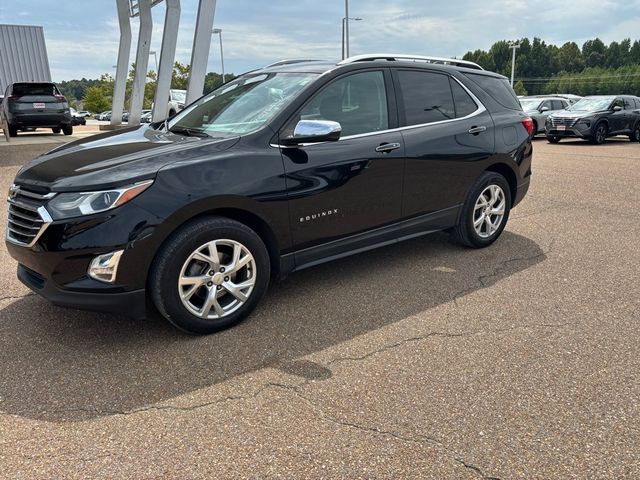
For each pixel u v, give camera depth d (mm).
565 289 4059
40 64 22922
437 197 4496
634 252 4973
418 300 3867
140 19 17609
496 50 120062
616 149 14719
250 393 2705
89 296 2936
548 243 5281
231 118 3826
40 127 16703
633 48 121938
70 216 2875
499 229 5172
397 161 4070
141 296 3029
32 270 3172
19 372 2895
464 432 2387
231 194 3195
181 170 3082
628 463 2191
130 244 2906
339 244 3900
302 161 3541
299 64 4273
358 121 3941
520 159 5121
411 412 2535
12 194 3240
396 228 4270
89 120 51594
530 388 2727
